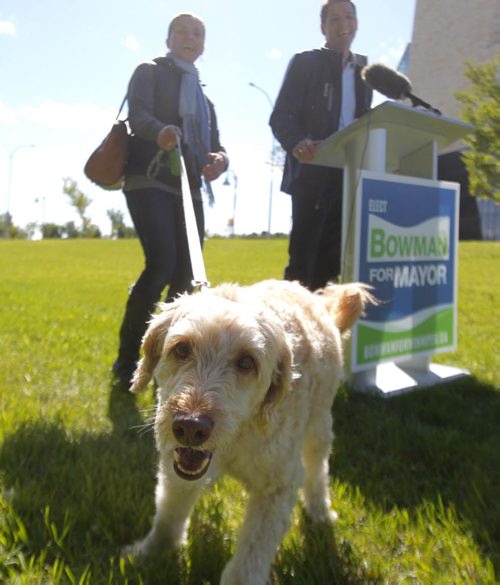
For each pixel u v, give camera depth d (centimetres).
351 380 535
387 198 535
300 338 293
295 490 270
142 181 494
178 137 458
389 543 288
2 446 361
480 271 1866
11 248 3612
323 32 593
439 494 328
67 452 364
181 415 217
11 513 285
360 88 589
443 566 268
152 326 267
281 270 1992
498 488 344
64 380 521
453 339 624
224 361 234
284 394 254
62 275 1802
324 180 572
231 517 310
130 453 367
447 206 604
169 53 520
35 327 782
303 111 572
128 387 500
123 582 243
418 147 595
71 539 276
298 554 275
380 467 372
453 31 4128
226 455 258
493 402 512
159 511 276
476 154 1036
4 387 491
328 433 337
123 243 4088
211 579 261
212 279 1616
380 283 536
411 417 467
